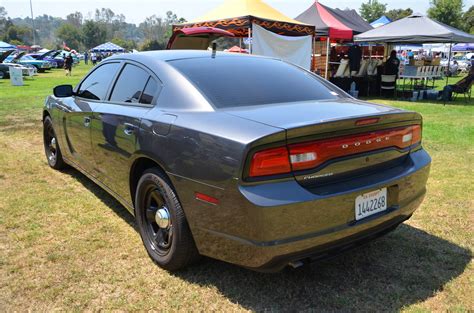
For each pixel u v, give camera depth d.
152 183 2.74
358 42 14.50
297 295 2.51
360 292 2.54
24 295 2.47
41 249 3.02
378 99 13.68
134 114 2.93
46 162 5.33
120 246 3.08
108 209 3.79
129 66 3.40
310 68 13.08
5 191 4.20
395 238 3.25
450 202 3.96
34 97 13.19
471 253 3.01
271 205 2.05
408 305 2.41
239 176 2.11
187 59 3.12
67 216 3.62
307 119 2.27
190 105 2.64
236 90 2.78
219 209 2.24
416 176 2.70
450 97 13.27
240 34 13.33
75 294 2.49
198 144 2.33
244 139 2.12
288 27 12.27
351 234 2.34
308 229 2.17
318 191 2.20
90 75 4.07
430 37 12.36
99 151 3.48
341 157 2.29
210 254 2.42
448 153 5.80
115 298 2.46
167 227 2.67
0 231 3.29
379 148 2.48
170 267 2.71
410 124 2.71
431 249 3.06
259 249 2.12
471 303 2.43
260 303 2.44
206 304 2.42
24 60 30.66
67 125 4.17
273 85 2.97
